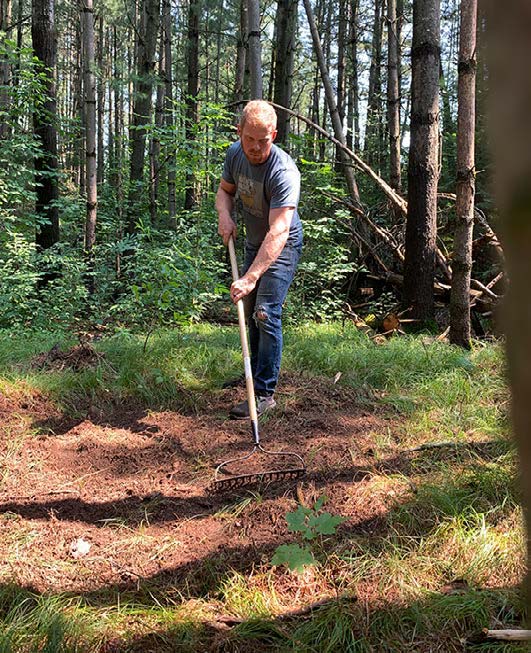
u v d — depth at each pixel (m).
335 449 3.63
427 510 2.89
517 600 2.24
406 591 2.37
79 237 11.87
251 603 2.36
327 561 2.59
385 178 14.71
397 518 2.84
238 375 4.70
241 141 3.66
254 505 3.04
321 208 8.89
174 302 7.04
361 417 4.17
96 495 3.18
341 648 2.12
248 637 2.17
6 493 3.13
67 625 2.14
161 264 6.83
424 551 2.63
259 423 4.00
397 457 3.53
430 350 5.53
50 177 8.91
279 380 4.71
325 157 14.33
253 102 3.62
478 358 5.32
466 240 6.02
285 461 3.51
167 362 4.81
